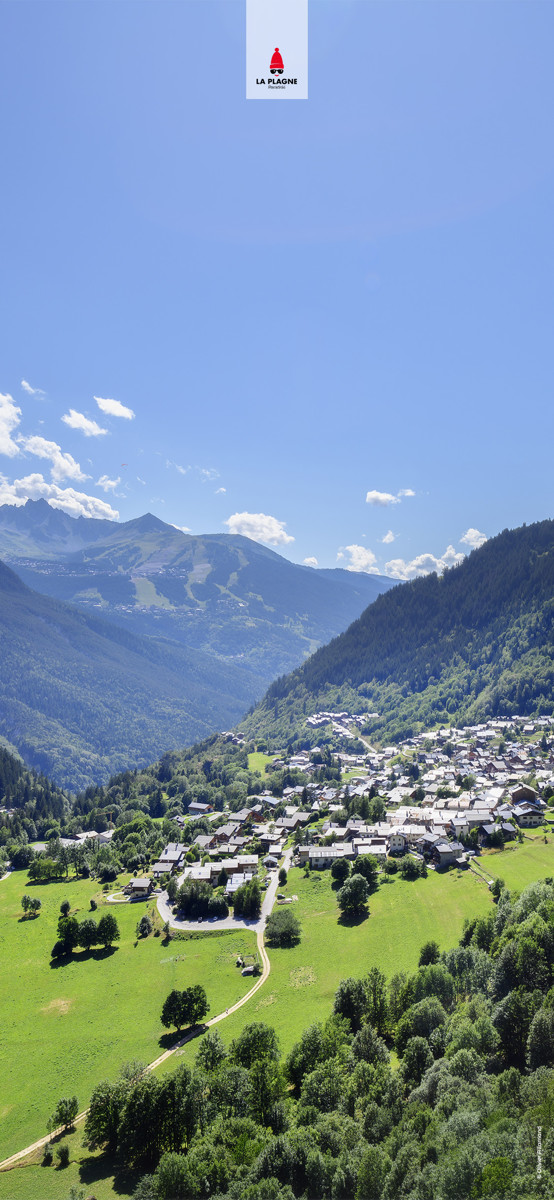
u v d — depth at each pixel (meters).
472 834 152.75
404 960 106.06
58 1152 76.00
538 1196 42.69
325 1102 69.50
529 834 155.88
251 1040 82.00
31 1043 104.62
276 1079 74.06
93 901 166.12
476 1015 72.25
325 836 183.00
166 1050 95.75
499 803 190.25
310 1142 61.47
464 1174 46.44
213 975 118.88
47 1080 93.62
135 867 194.12
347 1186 54.84
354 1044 77.06
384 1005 85.94
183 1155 64.19
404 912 126.12
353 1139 60.94
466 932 101.25
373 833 175.88
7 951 143.50
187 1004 100.69
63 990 122.44
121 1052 98.25
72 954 138.25
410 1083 68.00
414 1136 56.22
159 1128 72.38
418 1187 48.66
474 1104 55.81
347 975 107.31
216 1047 85.62
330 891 149.75
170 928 144.00
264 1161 59.78
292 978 111.81
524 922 82.81
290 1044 87.75
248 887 148.12
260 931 135.75
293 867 172.12
